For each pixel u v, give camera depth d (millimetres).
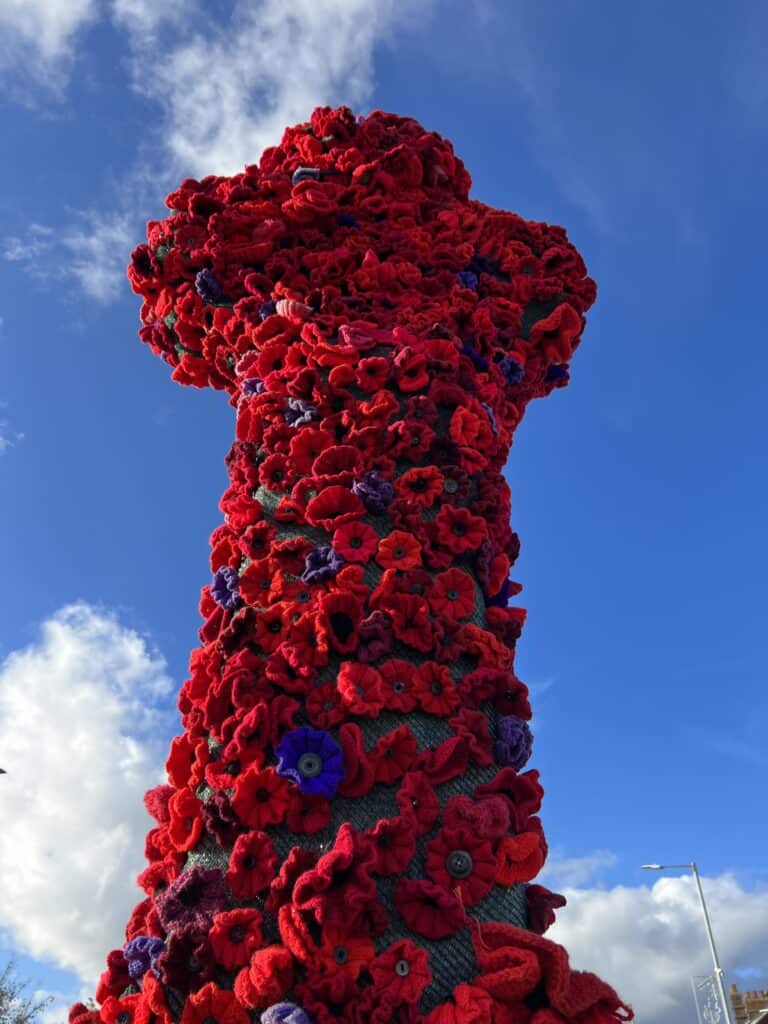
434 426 5188
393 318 5688
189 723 4555
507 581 5172
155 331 6543
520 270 6273
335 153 6402
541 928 3879
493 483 5188
